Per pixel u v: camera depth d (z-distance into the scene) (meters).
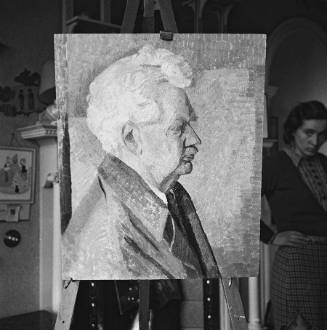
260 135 1.71
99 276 1.70
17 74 3.11
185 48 1.68
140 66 1.68
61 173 1.68
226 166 1.72
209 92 1.70
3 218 3.06
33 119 3.19
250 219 1.73
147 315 2.00
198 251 1.72
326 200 3.09
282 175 3.12
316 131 3.27
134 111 1.69
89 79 1.67
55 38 1.65
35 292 3.19
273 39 3.61
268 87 3.43
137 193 1.71
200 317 3.13
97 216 1.70
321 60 3.91
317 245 2.89
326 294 2.85
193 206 1.72
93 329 2.91
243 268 1.73
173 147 1.70
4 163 3.05
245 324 1.71
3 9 3.04
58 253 3.09
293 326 2.79
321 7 3.88
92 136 1.69
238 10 3.48
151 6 1.77
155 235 1.71
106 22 3.10
